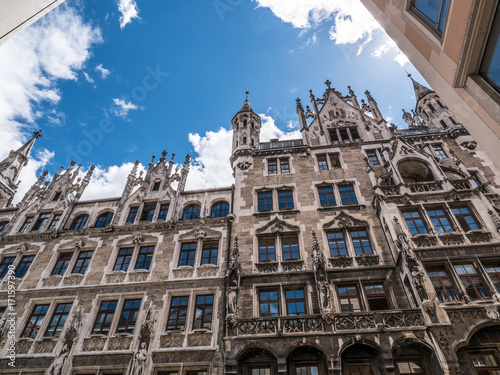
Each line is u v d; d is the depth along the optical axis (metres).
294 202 23.22
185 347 17.14
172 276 20.25
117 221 24.16
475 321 14.49
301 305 18.17
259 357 16.17
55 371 16.98
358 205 22.08
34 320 19.73
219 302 18.66
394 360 15.09
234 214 23.02
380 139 26.69
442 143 26.11
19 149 34.25
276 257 20.34
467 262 16.58
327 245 20.50
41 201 26.67
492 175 23.25
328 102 30.97
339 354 15.09
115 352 17.33
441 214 18.88
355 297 18.08
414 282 15.96
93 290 20.28
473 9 6.48
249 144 28.03
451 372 13.43
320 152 26.55
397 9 9.77
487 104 6.72
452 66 7.46
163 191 25.62
